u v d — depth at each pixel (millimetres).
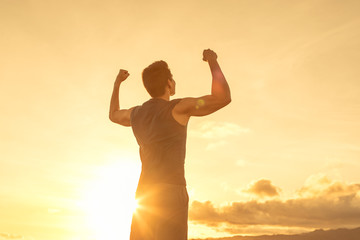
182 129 2371
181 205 2273
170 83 2562
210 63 2387
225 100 2252
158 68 2533
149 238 2279
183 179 2334
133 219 2395
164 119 2342
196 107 2293
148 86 2539
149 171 2348
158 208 2268
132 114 2588
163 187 2275
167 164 2303
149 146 2371
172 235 2232
